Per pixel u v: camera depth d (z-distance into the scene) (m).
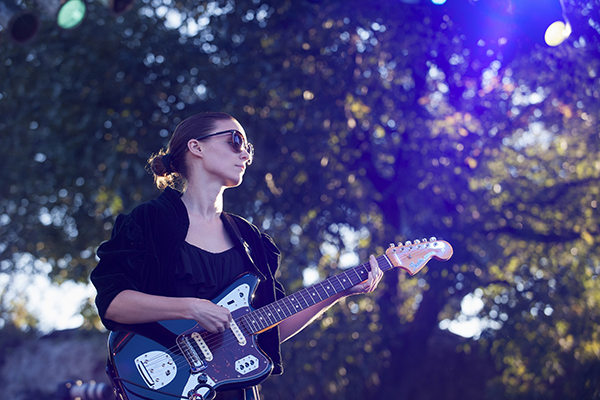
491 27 7.08
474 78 7.88
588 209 8.39
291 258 7.58
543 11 5.56
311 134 7.63
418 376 9.12
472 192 7.98
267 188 7.61
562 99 7.70
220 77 7.66
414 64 7.48
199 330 2.13
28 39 4.82
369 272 2.54
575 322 8.09
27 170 8.96
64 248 9.35
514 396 9.38
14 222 9.24
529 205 8.55
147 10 8.34
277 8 7.62
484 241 7.95
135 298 1.99
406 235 7.89
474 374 10.30
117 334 2.10
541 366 8.18
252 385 2.13
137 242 2.10
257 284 2.28
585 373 8.30
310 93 7.61
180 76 7.96
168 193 2.25
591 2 7.10
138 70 7.98
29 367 11.78
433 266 7.95
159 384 2.04
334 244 8.12
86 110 7.93
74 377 11.38
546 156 8.67
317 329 7.57
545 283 8.18
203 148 2.30
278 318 2.28
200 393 2.05
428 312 8.71
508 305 8.07
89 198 8.80
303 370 7.61
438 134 7.93
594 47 7.14
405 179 7.90
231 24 7.71
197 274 2.13
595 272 8.47
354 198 8.18
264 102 7.67
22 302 11.37
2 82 8.48
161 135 7.93
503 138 8.16
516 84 7.88
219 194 2.33
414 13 7.35
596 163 8.43
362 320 7.98
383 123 8.09
